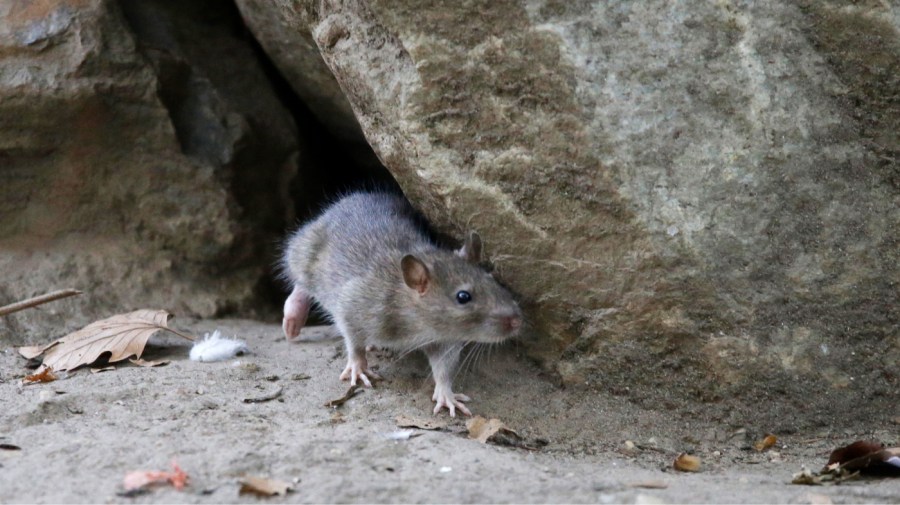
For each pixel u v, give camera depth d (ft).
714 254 26.84
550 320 29.71
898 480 24.61
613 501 21.11
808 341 27.32
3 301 37.06
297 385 30.71
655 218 26.78
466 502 20.81
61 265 38.42
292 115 43.62
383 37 28.48
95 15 37.65
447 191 28.37
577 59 26.25
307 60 38.73
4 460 22.71
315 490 21.13
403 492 21.25
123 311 38.24
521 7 26.27
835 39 26.63
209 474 21.89
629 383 29.07
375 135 30.14
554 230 28.07
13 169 38.32
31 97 36.65
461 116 27.71
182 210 39.86
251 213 41.68
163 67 39.06
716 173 26.58
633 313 28.07
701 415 28.35
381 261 31.76
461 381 30.78
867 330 27.40
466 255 29.37
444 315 29.66
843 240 27.12
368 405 29.09
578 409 29.19
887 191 27.32
